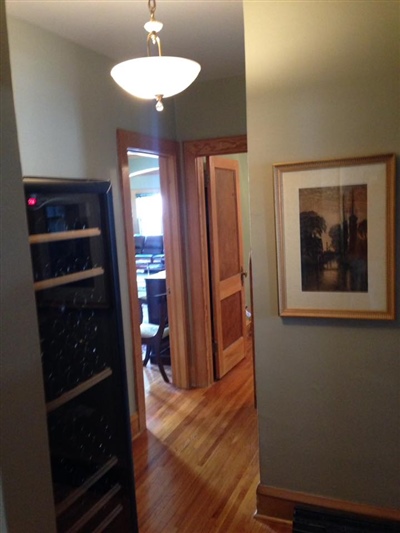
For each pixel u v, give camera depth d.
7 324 1.02
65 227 1.56
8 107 1.03
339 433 2.12
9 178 1.03
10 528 1.02
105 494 1.68
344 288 2.01
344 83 1.91
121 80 1.81
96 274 1.63
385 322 1.98
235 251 4.51
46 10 2.24
